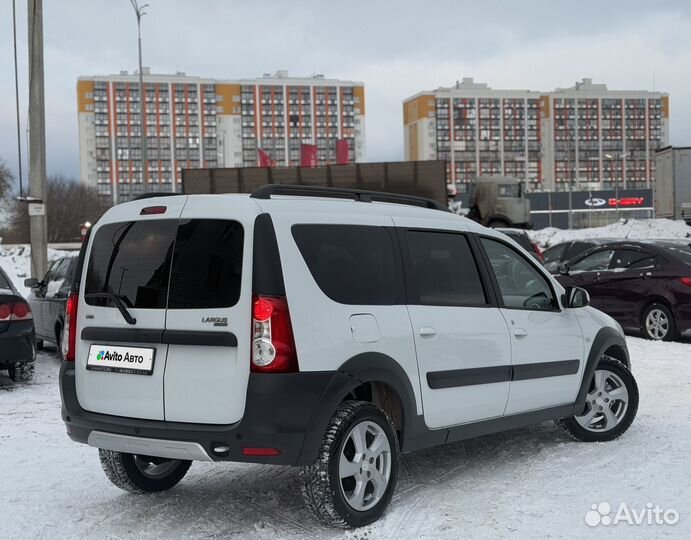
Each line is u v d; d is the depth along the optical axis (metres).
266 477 5.50
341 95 187.50
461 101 197.62
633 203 129.38
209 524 4.52
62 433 6.95
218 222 4.30
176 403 4.26
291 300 4.15
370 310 4.54
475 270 5.41
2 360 8.95
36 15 15.33
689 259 12.20
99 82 175.88
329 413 4.21
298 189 4.69
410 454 5.98
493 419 5.36
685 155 34.94
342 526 4.30
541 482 5.15
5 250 28.67
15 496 5.12
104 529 4.46
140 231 4.57
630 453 5.80
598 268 13.18
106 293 4.58
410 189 25.92
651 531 4.20
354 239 4.64
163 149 179.25
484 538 4.14
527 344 5.58
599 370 6.27
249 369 4.07
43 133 15.55
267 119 184.38
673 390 8.30
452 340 5.00
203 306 4.22
